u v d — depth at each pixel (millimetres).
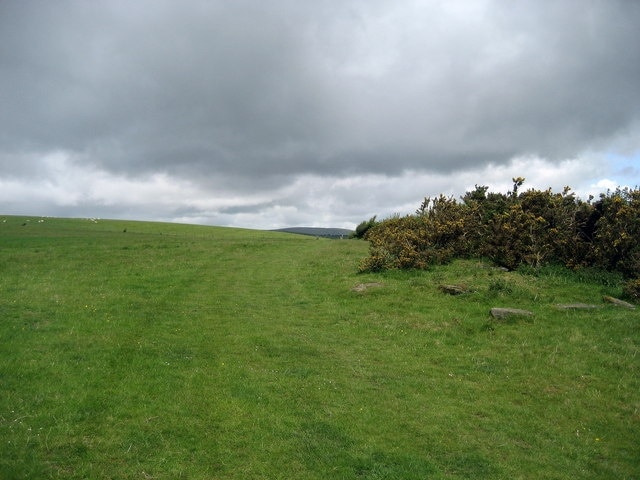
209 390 9883
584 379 11055
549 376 11258
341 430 8523
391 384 10742
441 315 15500
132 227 65750
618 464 7984
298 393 9984
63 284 19078
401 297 17453
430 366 11984
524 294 16688
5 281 19078
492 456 7992
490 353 12688
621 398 10203
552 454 8203
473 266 20625
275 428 8477
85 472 6898
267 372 11078
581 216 20828
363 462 7559
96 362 10930
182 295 18438
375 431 8586
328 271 23234
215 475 7094
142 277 21453
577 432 8961
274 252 32031
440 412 9477
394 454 7824
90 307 15609
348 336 14070
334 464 7488
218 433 8250
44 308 15141
